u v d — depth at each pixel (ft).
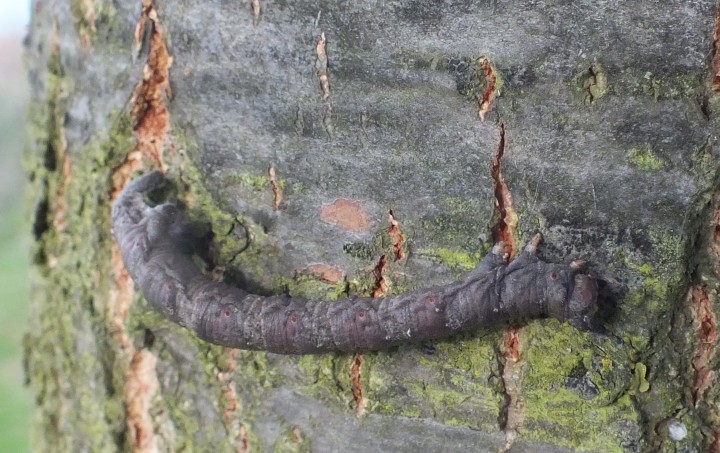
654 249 0.55
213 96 0.57
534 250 0.55
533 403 0.56
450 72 0.55
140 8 0.58
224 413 0.60
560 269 0.55
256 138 0.57
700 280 0.55
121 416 0.63
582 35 0.54
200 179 0.58
